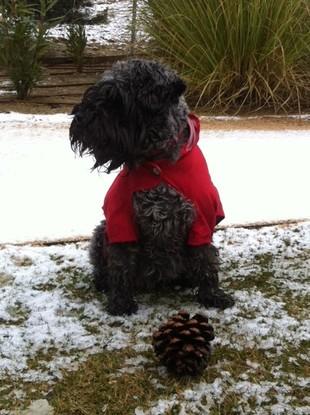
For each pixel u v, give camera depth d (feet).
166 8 7.96
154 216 3.22
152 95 3.03
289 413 2.69
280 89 7.61
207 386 2.85
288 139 6.31
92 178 5.28
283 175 5.38
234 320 3.34
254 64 7.53
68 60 9.29
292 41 7.60
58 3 10.87
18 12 8.03
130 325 3.33
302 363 3.01
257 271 3.83
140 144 3.11
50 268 3.89
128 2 12.26
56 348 3.14
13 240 4.26
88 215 4.63
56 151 5.89
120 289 3.43
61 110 7.39
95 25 11.06
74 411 2.72
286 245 4.13
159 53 8.21
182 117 3.21
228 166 5.57
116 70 3.11
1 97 7.91
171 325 2.95
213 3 7.55
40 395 2.82
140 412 2.70
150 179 3.21
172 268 3.43
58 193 4.99
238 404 2.74
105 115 3.05
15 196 4.93
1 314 3.42
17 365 3.01
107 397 2.79
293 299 3.55
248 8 7.35
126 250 3.36
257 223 4.49
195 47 7.68
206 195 3.26
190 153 3.28
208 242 3.36
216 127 6.73
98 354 3.08
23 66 7.68
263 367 2.98
